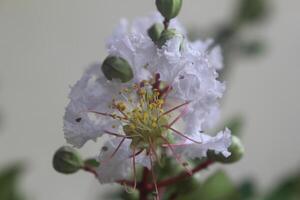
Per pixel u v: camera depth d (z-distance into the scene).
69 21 0.42
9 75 0.42
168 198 0.20
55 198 0.43
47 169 0.43
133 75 0.17
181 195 0.20
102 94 0.18
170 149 0.18
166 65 0.17
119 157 0.18
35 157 0.42
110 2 0.42
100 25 0.42
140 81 0.18
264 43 0.34
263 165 0.44
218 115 0.18
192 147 0.17
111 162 0.18
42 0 0.42
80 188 0.43
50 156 0.42
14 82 0.42
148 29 0.18
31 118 0.42
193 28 0.33
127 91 0.18
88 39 0.42
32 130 0.42
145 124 0.18
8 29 0.42
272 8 0.33
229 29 0.33
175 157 0.18
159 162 0.18
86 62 0.42
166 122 0.18
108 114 0.18
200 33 0.32
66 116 0.17
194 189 0.19
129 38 0.17
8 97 0.42
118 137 0.18
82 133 0.17
